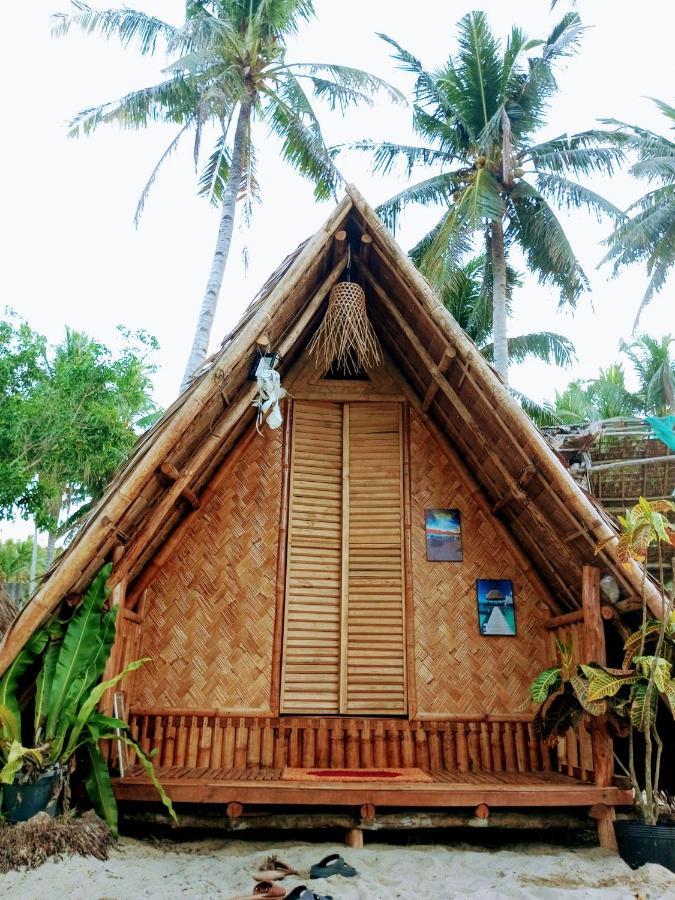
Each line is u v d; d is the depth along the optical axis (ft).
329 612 21.45
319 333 22.75
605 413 81.46
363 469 23.12
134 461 16.90
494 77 57.57
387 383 23.91
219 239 48.26
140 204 51.49
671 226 58.59
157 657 20.16
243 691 20.04
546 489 18.28
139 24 49.26
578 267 53.42
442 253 50.90
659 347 80.48
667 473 30.78
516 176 56.70
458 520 22.49
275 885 12.25
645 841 14.92
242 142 51.62
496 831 17.70
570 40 55.21
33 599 14.65
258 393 20.35
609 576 17.95
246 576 21.34
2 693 14.48
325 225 18.78
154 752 15.42
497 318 54.44
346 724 20.03
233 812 15.60
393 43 58.75
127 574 18.37
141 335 57.93
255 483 22.45
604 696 15.51
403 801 15.80
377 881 13.60
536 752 20.03
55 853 13.26
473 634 21.24
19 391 53.47
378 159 59.00
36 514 52.13
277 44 54.49
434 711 20.25
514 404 17.65
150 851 15.03
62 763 14.40
